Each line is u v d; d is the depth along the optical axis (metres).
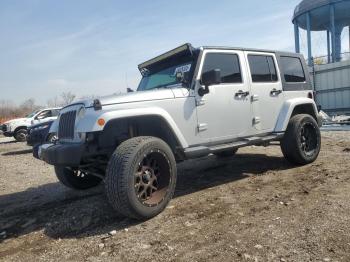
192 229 3.75
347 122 15.64
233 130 5.45
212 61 5.29
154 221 4.09
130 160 3.95
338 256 2.88
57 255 3.47
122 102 4.24
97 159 4.73
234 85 5.48
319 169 5.92
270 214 3.97
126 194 3.90
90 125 4.08
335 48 30.78
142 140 4.17
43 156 4.73
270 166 6.61
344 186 4.76
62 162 4.22
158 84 5.60
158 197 4.25
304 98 6.64
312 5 30.03
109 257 3.29
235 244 3.28
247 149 8.92
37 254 3.56
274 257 2.96
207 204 4.57
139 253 3.30
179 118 4.75
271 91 6.06
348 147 8.12
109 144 4.57
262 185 5.29
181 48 5.20
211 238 3.47
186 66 5.23
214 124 5.17
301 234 3.34
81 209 4.83
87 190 5.96
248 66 5.79
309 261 2.85
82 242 3.72
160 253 3.26
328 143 9.16
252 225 3.69
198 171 6.74
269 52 6.25
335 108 30.17
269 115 6.02
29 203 5.50
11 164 10.30
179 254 3.20
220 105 5.25
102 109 4.12
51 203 5.36
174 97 4.72
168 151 4.34
